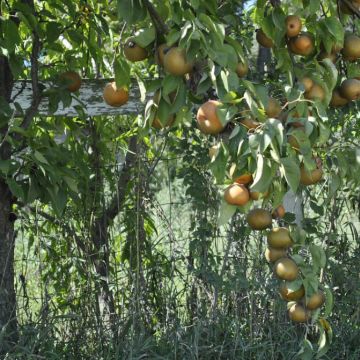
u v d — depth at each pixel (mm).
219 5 5660
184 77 4156
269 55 7383
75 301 7051
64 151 6234
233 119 3898
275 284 6742
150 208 7570
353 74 5246
